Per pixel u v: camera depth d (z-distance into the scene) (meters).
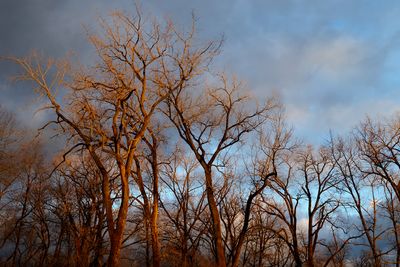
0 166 37.28
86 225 35.66
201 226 34.88
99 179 34.47
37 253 45.66
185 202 33.72
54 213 40.03
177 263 32.00
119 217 21.38
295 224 35.66
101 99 22.98
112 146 23.25
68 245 41.72
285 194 36.19
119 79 22.81
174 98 25.45
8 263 45.31
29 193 40.50
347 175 40.22
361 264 46.97
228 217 35.25
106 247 33.44
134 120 23.75
